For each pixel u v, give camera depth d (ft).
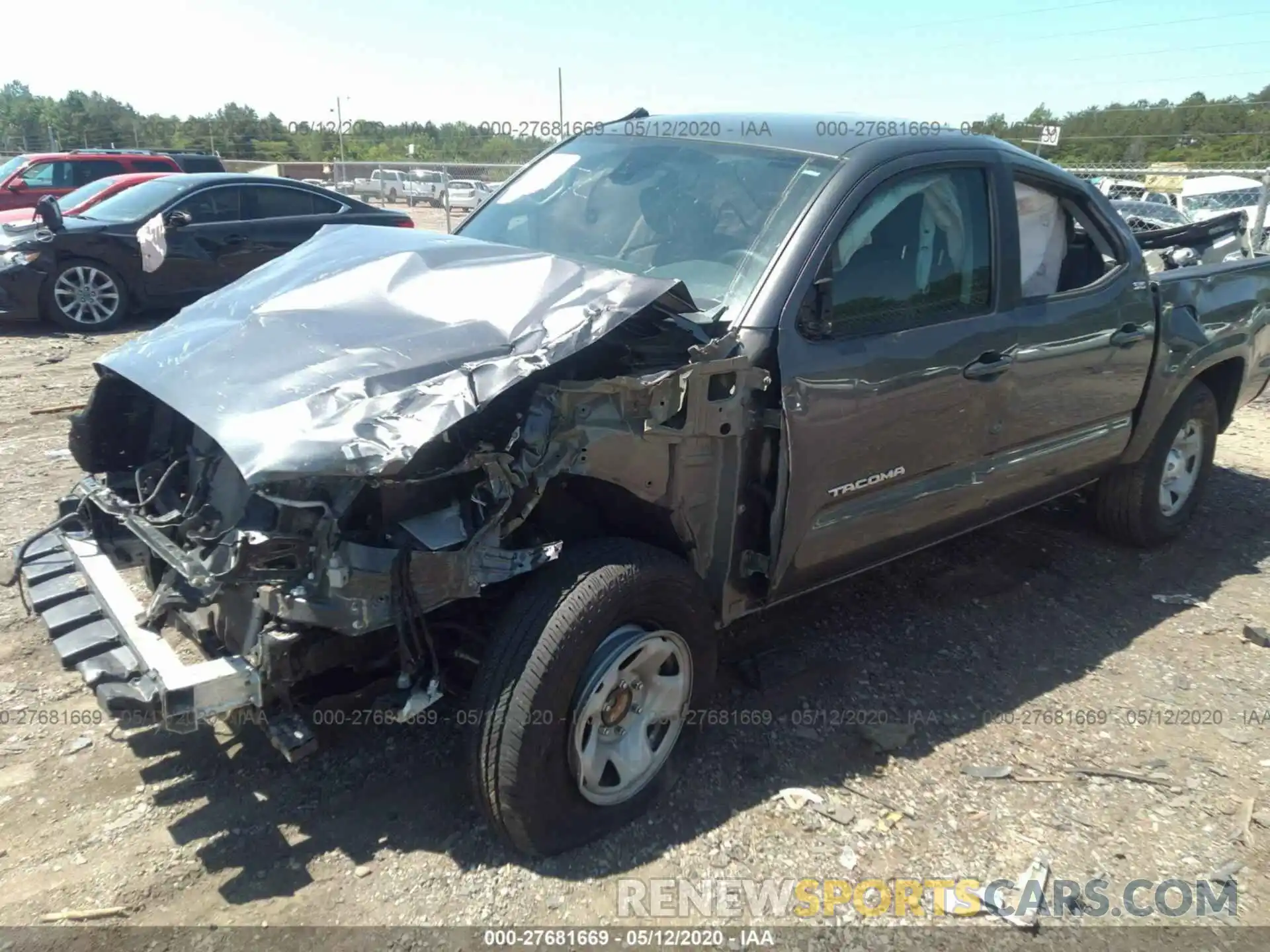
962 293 11.81
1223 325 15.97
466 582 8.05
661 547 10.02
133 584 12.69
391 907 8.30
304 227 35.09
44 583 9.55
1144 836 9.72
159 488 9.53
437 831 9.20
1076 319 13.07
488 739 8.26
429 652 8.18
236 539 7.73
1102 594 15.07
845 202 10.59
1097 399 13.88
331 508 7.59
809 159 11.23
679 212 11.40
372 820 9.30
